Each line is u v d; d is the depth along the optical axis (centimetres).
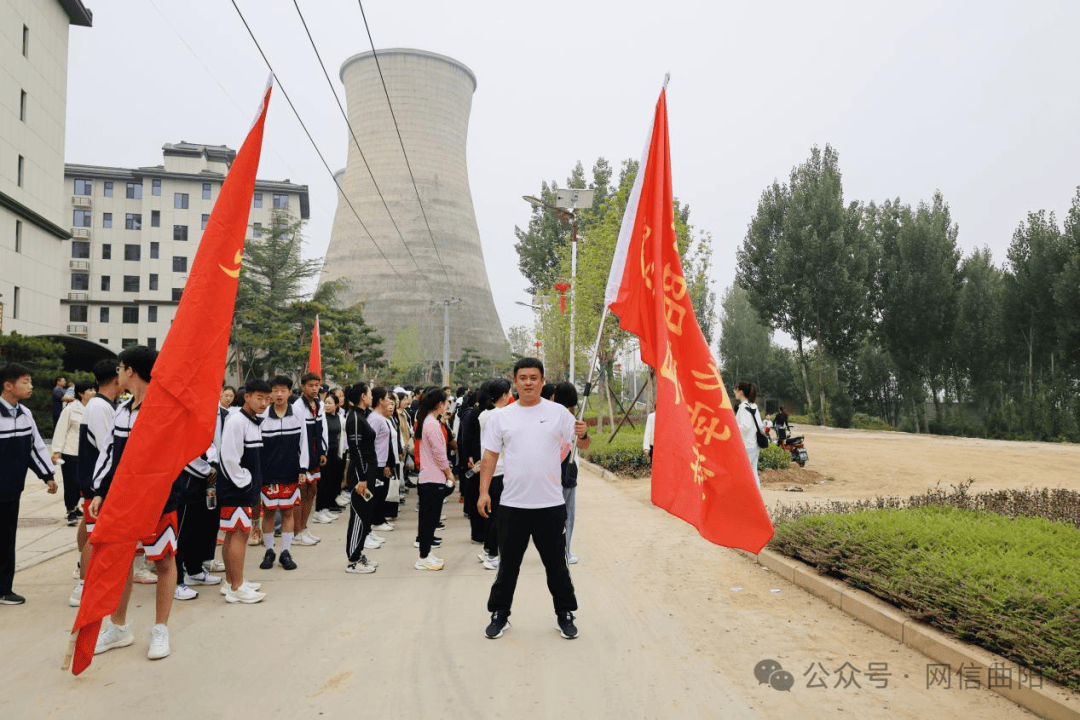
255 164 477
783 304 3744
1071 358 3008
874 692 371
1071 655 351
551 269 3428
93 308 5409
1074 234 3044
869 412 4300
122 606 446
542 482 449
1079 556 508
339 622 494
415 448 1077
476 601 549
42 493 1208
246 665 411
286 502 670
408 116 8456
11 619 505
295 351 3888
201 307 442
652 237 491
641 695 366
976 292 3581
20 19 2606
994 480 1341
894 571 493
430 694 368
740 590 575
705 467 438
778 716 342
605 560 684
